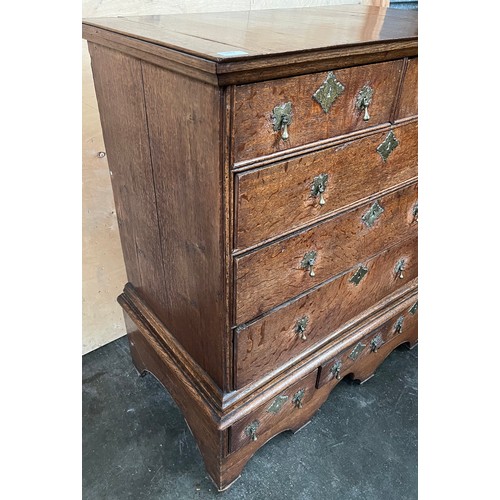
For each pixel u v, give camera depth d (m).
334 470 1.18
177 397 1.16
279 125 0.70
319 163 0.81
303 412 1.22
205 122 0.67
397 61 0.82
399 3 1.59
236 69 0.60
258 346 0.94
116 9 1.10
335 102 0.76
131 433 1.26
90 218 1.32
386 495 1.13
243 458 1.10
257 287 0.85
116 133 0.98
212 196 0.73
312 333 1.07
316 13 1.15
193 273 0.89
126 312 1.27
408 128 0.94
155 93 0.77
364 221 1.00
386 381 1.46
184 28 0.85
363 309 1.21
